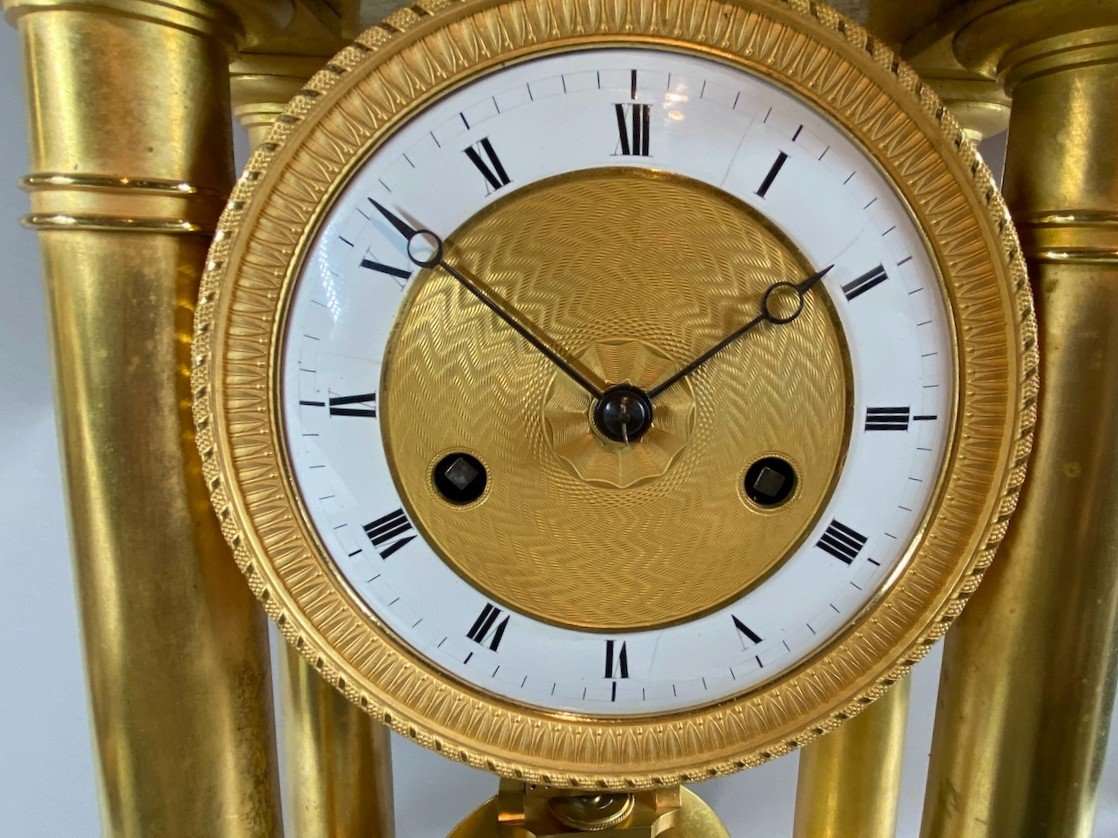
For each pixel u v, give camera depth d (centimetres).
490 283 12
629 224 12
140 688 12
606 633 13
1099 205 12
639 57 11
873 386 12
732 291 12
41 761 20
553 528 12
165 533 12
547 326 12
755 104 11
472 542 12
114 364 12
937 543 12
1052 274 13
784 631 13
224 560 13
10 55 17
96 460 12
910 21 15
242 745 13
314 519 12
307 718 17
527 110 11
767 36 11
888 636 13
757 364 12
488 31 11
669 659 13
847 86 11
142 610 12
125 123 11
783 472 12
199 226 12
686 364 12
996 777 14
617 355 12
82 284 11
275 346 11
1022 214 13
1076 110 12
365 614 12
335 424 12
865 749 17
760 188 12
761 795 23
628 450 12
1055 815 14
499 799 15
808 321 12
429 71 11
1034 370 12
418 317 12
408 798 23
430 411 12
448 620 13
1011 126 13
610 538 12
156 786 13
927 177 11
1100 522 13
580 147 11
